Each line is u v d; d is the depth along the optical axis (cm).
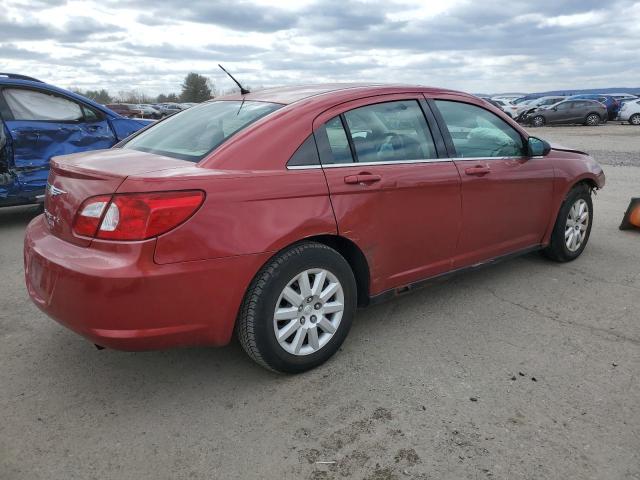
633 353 326
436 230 359
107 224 247
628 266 489
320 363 311
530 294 421
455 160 370
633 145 1709
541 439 246
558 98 3350
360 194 311
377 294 338
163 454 241
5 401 281
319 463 234
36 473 229
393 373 305
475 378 299
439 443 245
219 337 271
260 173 277
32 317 385
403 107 354
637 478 222
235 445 246
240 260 264
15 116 630
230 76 371
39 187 652
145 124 754
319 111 311
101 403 280
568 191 474
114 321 245
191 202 251
